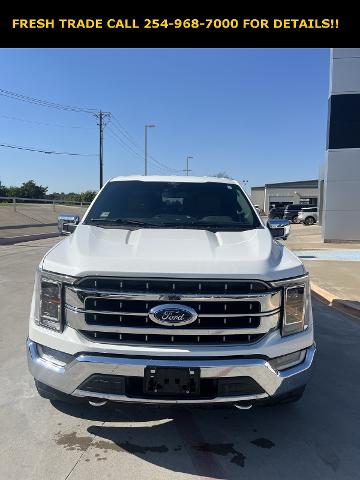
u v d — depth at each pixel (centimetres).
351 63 1938
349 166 1988
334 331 629
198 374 285
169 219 430
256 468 301
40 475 285
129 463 301
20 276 981
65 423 349
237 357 291
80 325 291
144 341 289
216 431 346
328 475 296
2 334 559
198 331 287
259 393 298
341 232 2028
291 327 307
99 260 296
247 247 337
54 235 2169
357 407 396
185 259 297
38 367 308
